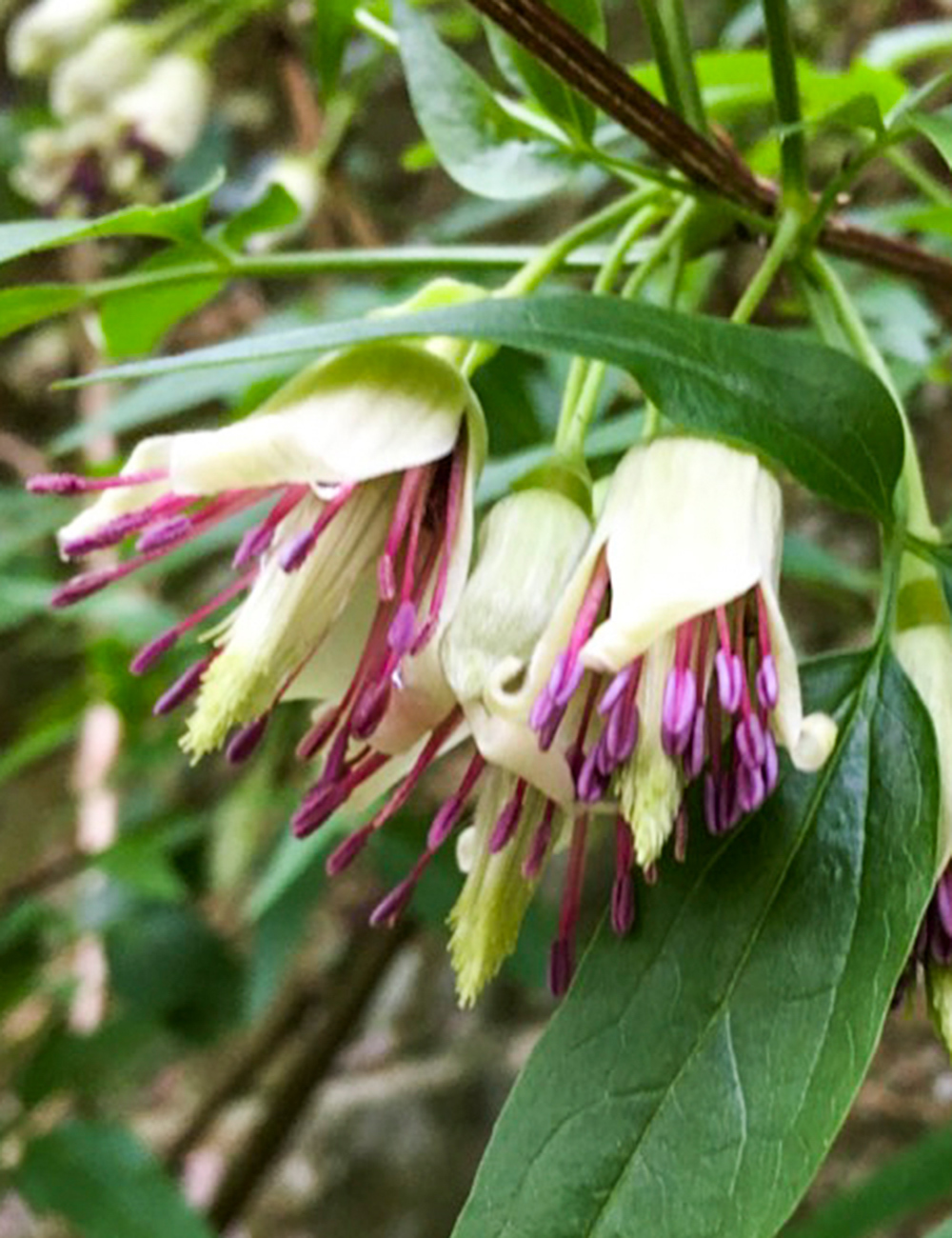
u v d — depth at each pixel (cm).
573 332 20
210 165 47
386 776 21
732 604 20
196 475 20
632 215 24
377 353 21
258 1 40
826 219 25
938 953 20
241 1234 58
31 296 23
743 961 20
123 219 23
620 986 20
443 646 20
